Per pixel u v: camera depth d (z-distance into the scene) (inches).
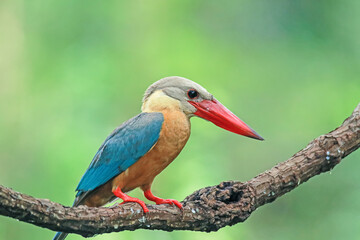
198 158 478.9
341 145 246.5
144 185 280.4
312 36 587.8
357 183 525.3
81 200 278.8
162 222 225.6
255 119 573.6
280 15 598.9
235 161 556.7
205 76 547.2
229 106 544.7
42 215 194.7
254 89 582.2
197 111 284.5
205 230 235.5
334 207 529.7
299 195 549.0
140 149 269.0
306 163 245.0
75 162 456.4
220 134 518.3
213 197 234.7
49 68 538.9
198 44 559.8
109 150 273.1
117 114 510.9
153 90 289.6
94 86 513.3
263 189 239.5
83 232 210.1
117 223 216.4
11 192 186.9
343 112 558.6
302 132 569.6
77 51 538.9
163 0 577.3
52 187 451.2
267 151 562.6
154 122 271.7
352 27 577.3
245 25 604.7
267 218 554.9
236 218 234.5
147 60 551.2
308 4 591.8
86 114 496.4
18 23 557.6
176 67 542.6
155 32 565.0
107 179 271.9
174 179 468.4
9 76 540.7
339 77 571.5
